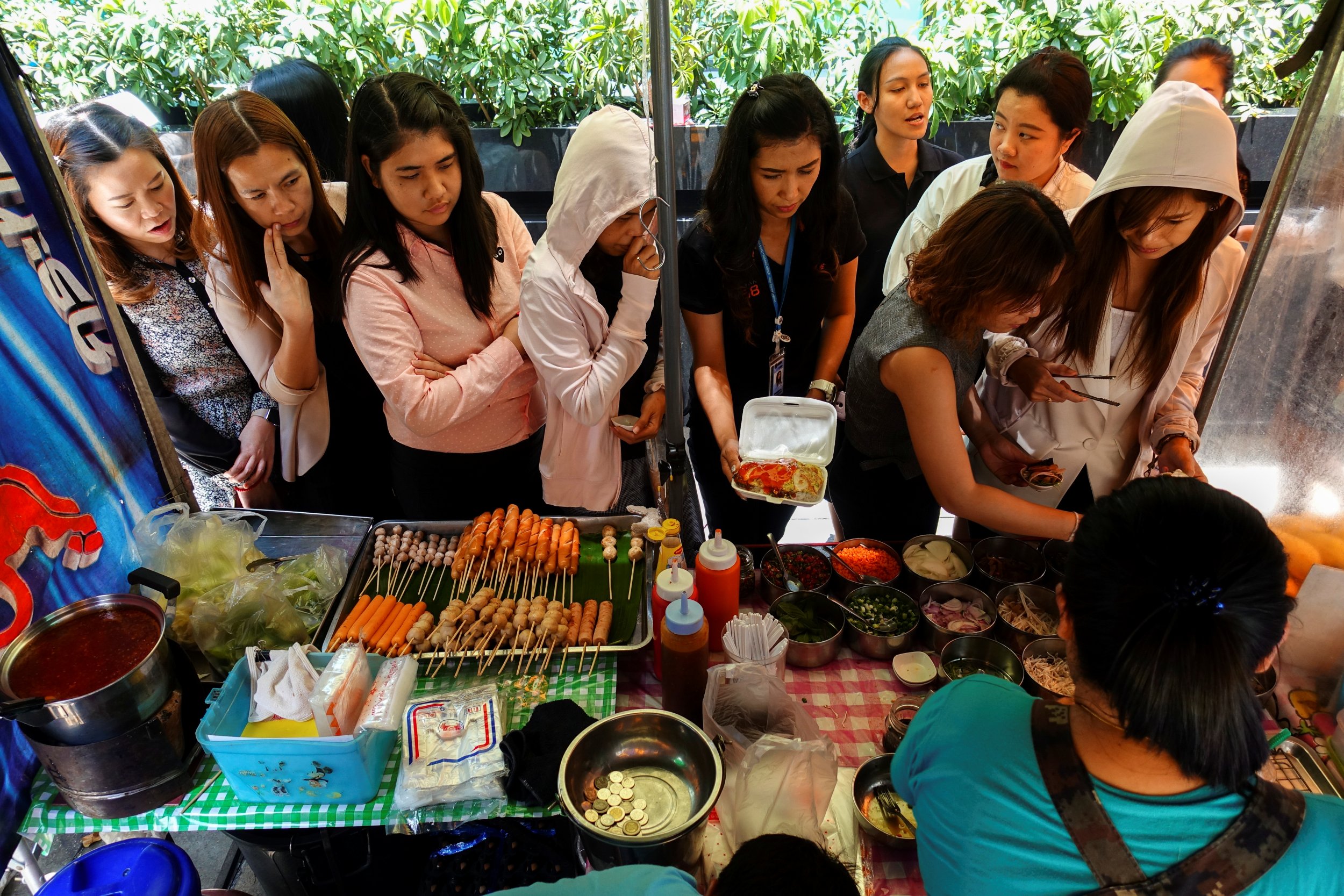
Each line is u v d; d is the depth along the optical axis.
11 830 1.49
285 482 2.70
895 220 3.25
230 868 2.28
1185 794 0.86
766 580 1.93
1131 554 0.82
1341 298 1.69
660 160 1.70
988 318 1.73
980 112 4.23
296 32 3.39
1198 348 2.26
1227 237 2.09
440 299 2.16
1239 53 3.81
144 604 1.52
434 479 2.45
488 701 1.61
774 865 0.82
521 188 4.09
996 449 2.26
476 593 1.94
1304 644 1.60
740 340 2.48
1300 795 0.87
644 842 1.21
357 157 1.94
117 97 2.31
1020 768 0.92
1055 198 2.72
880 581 1.93
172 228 2.28
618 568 2.04
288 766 1.42
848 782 1.47
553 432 2.24
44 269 1.63
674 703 1.60
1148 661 0.78
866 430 2.27
